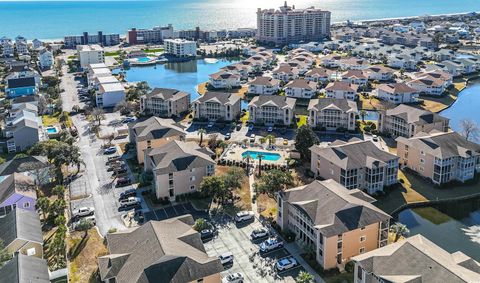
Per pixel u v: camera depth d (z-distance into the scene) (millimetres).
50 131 156250
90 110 178250
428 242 73688
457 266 65188
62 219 90375
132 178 116750
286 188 108875
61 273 76125
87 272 77938
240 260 81688
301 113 180125
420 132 132125
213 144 138750
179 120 172500
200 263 68812
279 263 78875
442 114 180125
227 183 102125
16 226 81750
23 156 117562
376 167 106688
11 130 139250
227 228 92750
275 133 155125
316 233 79938
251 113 166625
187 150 111188
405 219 100438
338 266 79750
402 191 110812
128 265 69688
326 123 158250
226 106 167500
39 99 181500
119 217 96938
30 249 80125
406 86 196250
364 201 87500
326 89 198875
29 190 101625
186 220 84625
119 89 195250
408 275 64125
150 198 105625
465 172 113938
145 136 125688
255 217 96938
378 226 82000
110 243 77500
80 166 124562
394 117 147875
